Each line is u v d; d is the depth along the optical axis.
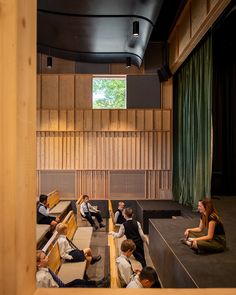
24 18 0.72
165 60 8.12
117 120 8.44
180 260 3.38
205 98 6.23
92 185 8.45
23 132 0.71
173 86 8.48
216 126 8.07
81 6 4.82
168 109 8.48
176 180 8.28
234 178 8.04
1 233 0.66
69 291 0.78
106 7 4.84
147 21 5.31
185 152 7.60
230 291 0.78
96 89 8.59
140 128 8.45
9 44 0.67
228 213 5.80
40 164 8.38
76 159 8.41
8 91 0.67
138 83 8.49
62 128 8.38
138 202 8.04
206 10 4.75
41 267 3.02
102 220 7.66
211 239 3.61
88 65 8.43
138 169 8.47
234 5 4.36
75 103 8.42
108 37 6.27
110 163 8.45
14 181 0.66
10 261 0.66
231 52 7.48
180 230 4.75
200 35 5.50
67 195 8.42
